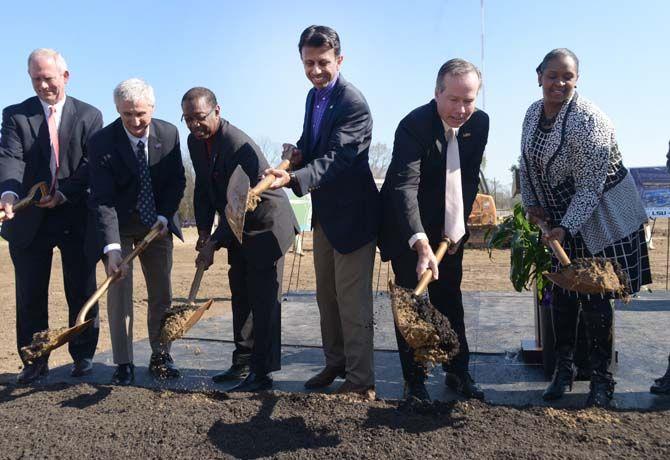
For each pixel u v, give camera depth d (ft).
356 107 12.34
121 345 14.23
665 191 31.60
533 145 12.16
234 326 14.57
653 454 9.24
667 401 11.74
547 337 13.41
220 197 13.82
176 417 11.35
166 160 14.76
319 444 10.08
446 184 11.64
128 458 9.98
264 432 10.60
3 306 32.45
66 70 15.01
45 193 14.33
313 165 11.61
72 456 10.10
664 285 35.45
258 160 13.47
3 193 14.11
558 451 9.41
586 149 11.35
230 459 9.80
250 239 13.21
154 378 14.78
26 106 15.07
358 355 12.38
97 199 13.74
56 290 38.99
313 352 16.90
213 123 13.25
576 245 12.05
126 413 11.64
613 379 12.74
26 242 14.69
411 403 11.32
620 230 11.62
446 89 10.85
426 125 11.50
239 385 13.46
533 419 10.56
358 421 10.80
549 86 11.53
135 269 48.11
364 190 12.38
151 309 15.02
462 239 12.04
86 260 15.29
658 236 73.82
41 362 14.83
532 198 12.69
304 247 72.38
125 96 13.34
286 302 25.90
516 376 13.79
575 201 11.40
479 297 24.81
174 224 14.76
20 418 11.59
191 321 11.81
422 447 9.73
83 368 15.11
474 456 9.41
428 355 9.45
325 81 12.55
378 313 22.00
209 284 42.39
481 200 61.31
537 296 14.39
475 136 11.78
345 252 12.12
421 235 10.98
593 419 10.50
